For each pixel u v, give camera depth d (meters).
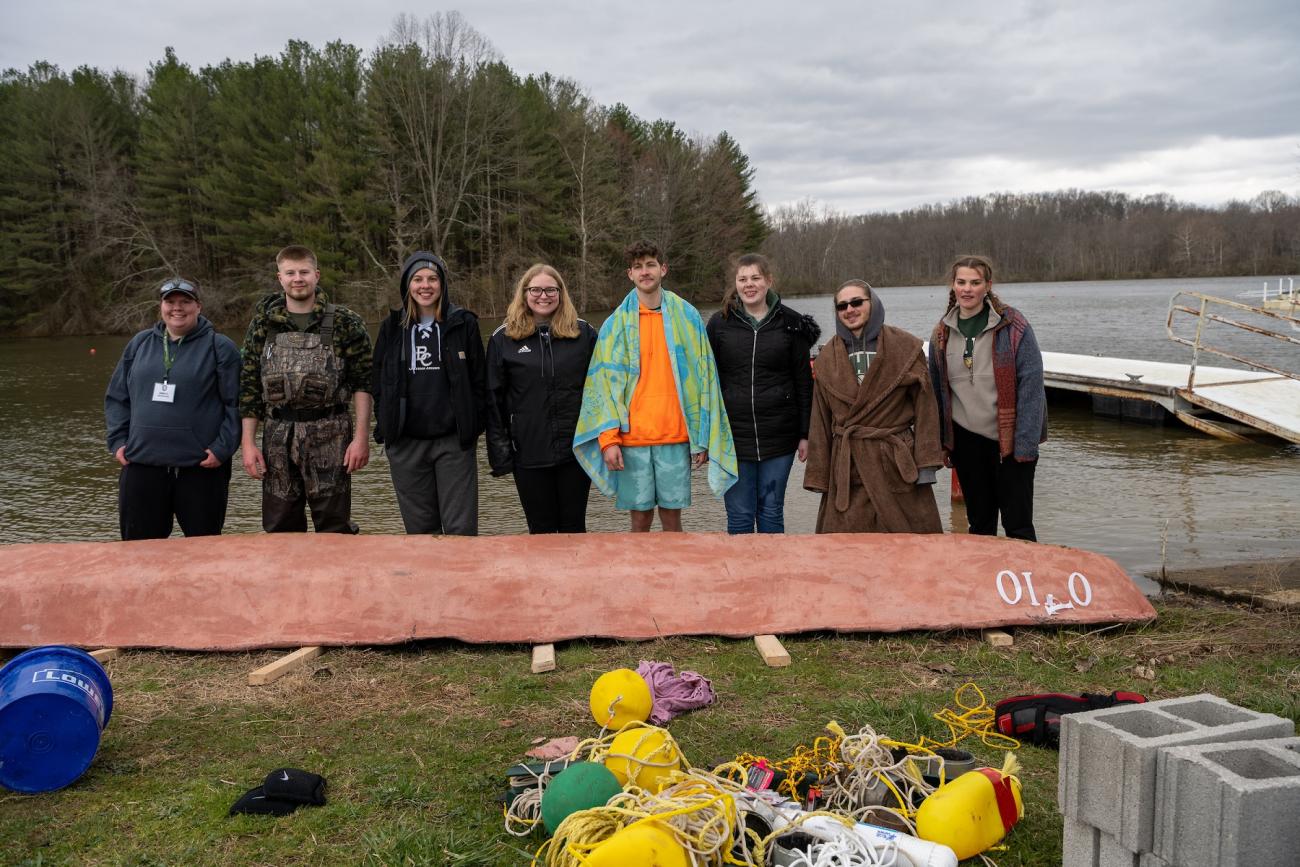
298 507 5.58
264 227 42.19
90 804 3.15
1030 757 3.41
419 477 5.61
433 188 43.72
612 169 51.47
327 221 42.56
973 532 5.60
